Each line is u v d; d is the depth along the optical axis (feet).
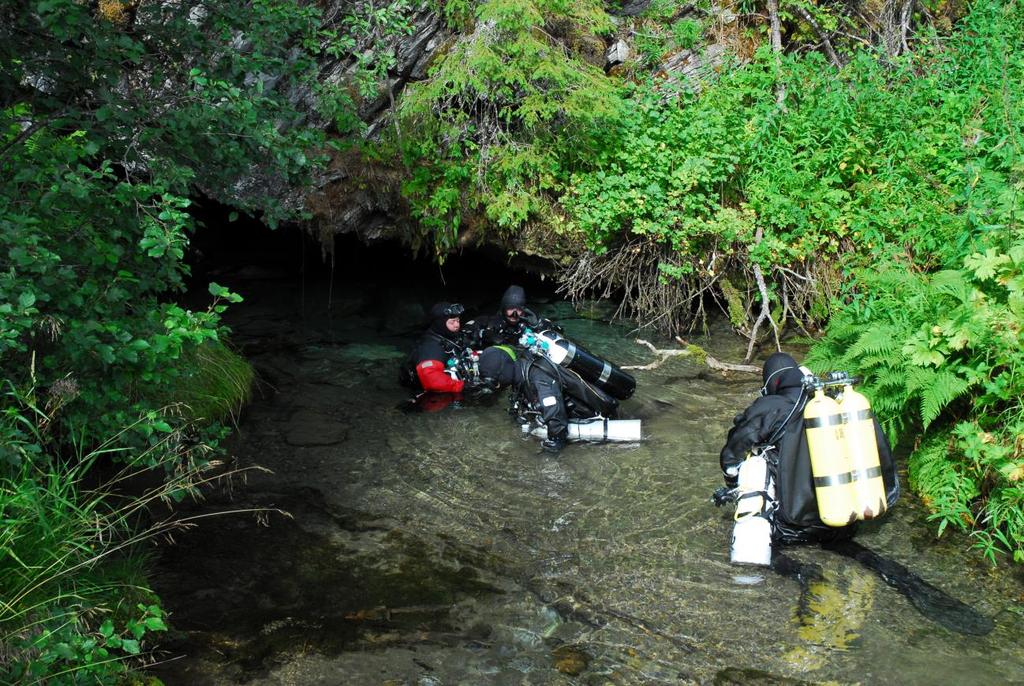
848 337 19.97
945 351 16.37
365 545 15.30
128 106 14.19
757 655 12.18
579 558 14.82
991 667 11.77
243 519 16.12
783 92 27.48
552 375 19.07
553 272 28.96
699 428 19.74
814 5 30.19
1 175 13.01
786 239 25.16
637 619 13.10
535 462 18.30
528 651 12.38
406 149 26.78
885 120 26.30
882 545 14.92
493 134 26.76
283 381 22.65
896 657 12.02
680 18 30.50
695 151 25.73
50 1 12.41
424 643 12.57
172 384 14.26
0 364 12.41
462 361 22.12
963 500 15.52
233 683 11.68
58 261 11.34
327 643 12.57
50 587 11.35
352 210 27.53
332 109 17.28
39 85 14.60
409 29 21.04
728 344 25.26
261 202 16.12
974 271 18.11
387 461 18.40
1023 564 14.23
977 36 30.04
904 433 18.52
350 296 29.78
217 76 15.67
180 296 29.01
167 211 12.02
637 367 23.32
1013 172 22.41
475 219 27.71
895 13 32.04
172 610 13.30
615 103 25.48
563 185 26.68
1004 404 16.34
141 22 15.76
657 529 15.64
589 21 26.73
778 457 14.73
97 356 11.70
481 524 15.97
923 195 24.20
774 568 14.21
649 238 26.12
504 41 25.76
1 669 10.08
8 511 11.47
